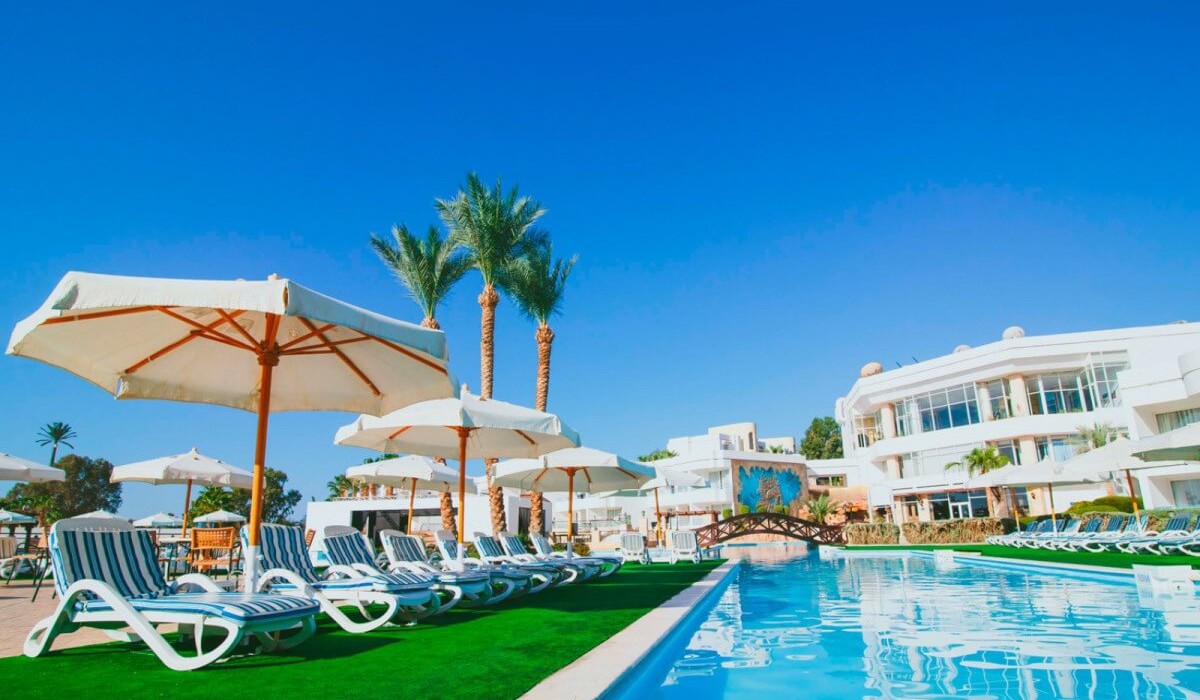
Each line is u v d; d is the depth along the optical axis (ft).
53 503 148.05
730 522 104.88
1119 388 99.60
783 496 193.88
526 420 33.88
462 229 81.76
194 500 119.03
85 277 17.42
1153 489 92.79
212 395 26.99
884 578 51.70
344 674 16.84
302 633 20.40
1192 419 93.56
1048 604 33.37
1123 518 72.64
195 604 17.97
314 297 19.11
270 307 18.17
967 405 145.59
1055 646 22.67
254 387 27.91
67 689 15.35
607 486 59.93
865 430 183.21
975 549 81.61
